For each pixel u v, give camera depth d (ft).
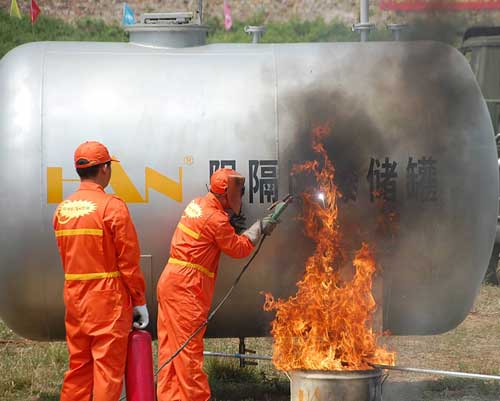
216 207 23.38
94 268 21.93
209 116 24.56
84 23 91.30
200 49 26.23
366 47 25.79
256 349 32.42
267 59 25.46
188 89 24.88
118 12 93.15
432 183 24.84
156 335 26.78
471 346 32.96
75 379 22.50
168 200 24.36
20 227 24.26
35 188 24.23
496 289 41.91
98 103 24.64
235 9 93.91
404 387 27.94
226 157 24.41
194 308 23.32
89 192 22.22
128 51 25.99
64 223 22.07
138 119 24.52
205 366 29.91
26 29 89.15
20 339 34.47
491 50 45.50
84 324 21.99
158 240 24.50
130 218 22.18
